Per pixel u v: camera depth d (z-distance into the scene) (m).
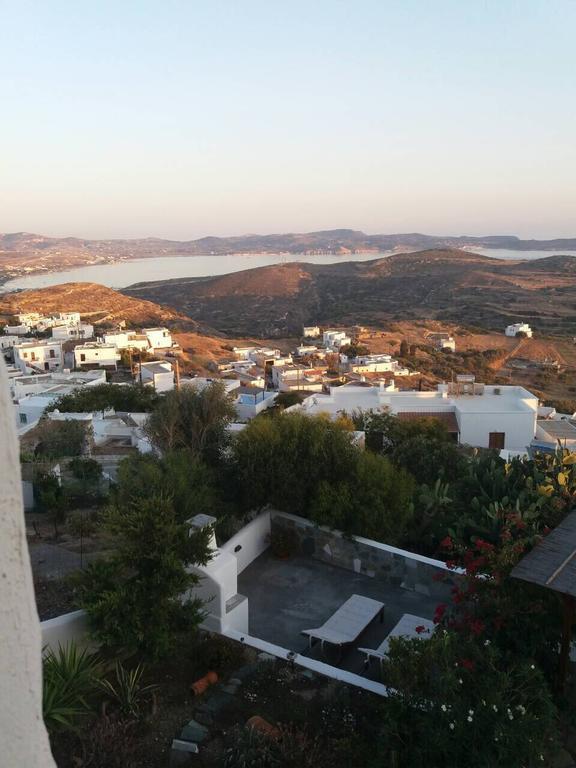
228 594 10.11
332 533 13.12
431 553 14.10
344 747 7.11
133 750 6.97
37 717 1.94
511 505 12.80
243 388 53.53
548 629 8.22
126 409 37.47
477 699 6.79
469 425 30.78
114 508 9.62
